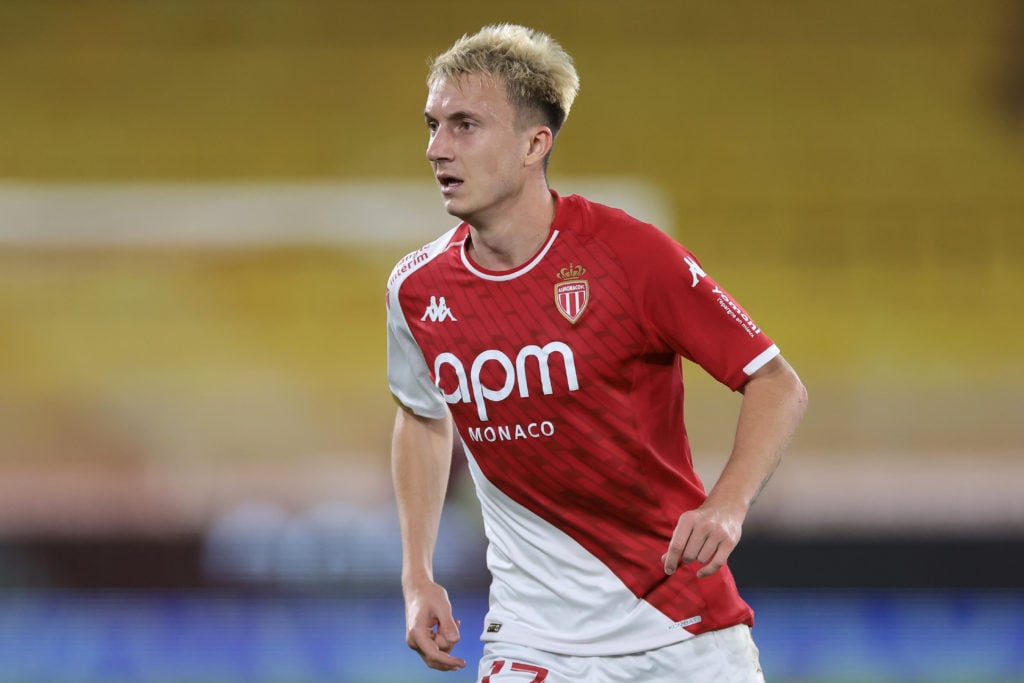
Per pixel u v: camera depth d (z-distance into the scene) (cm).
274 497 3425
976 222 5178
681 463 1030
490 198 987
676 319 970
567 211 1009
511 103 988
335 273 4822
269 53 5638
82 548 2978
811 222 5162
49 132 5416
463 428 1060
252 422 3772
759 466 933
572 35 5700
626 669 1030
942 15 5653
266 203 4822
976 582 2917
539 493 1037
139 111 5497
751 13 5716
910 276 4988
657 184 5278
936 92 5509
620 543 1024
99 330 4631
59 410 3797
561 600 1052
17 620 2897
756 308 4847
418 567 1130
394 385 1169
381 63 5622
